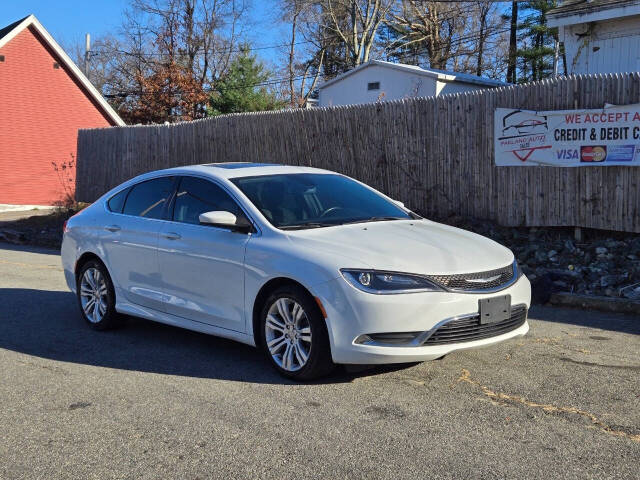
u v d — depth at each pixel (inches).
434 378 194.4
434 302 177.6
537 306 304.0
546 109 370.3
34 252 567.2
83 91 1066.7
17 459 146.6
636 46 553.3
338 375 199.2
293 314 191.9
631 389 183.5
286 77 1728.6
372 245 191.8
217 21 1663.4
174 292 231.3
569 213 366.0
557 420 161.6
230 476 135.7
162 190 250.1
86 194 735.1
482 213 404.8
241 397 182.5
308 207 223.3
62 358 227.0
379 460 140.9
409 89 909.8
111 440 155.6
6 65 974.4
